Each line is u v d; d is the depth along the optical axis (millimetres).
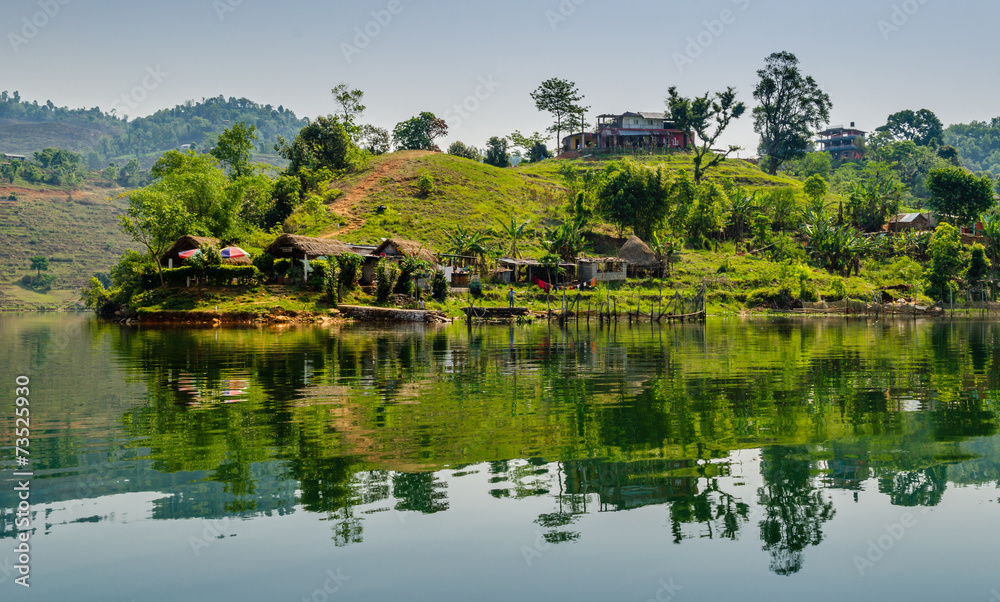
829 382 19172
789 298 71375
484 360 25047
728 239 95375
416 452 11234
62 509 8719
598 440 12047
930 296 75750
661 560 7367
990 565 7238
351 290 58594
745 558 7402
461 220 91688
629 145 140750
